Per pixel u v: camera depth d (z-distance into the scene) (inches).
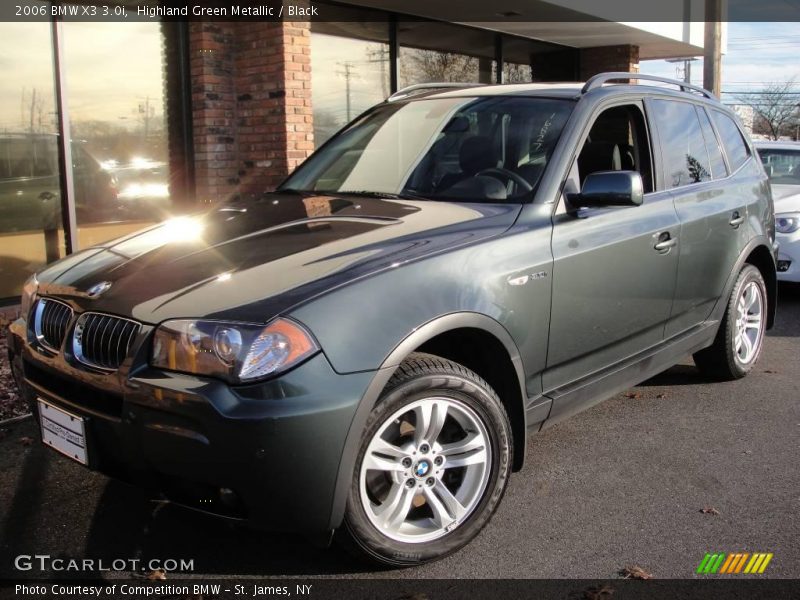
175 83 319.3
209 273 113.9
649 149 166.9
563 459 156.3
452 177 148.5
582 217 140.6
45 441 122.3
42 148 281.4
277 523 101.6
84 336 113.3
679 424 175.6
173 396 99.3
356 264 111.4
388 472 113.0
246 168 328.5
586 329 140.5
